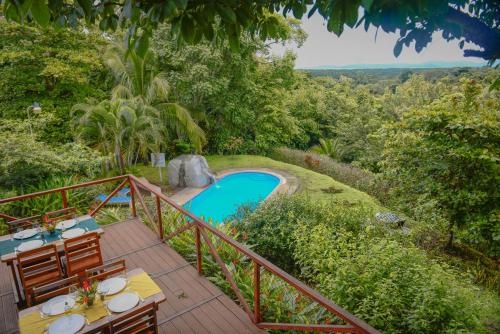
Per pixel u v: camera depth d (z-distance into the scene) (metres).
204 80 15.03
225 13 1.49
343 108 24.67
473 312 4.23
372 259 4.91
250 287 4.63
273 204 8.47
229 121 18.20
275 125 19.97
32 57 11.24
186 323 3.76
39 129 10.26
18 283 4.09
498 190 6.90
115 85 15.00
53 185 8.25
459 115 7.46
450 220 7.89
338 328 2.51
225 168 15.65
